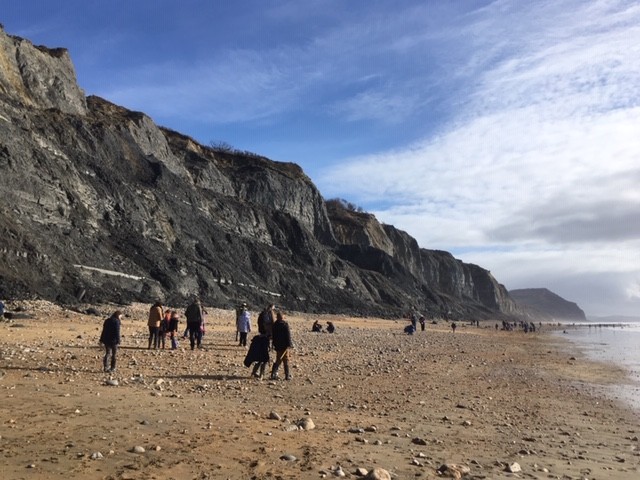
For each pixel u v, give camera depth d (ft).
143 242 205.67
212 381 44.24
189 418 28.73
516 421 36.78
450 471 21.24
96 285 157.17
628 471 24.50
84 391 34.65
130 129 279.69
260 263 284.20
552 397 50.90
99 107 305.73
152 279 185.68
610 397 53.42
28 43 239.30
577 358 107.34
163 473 19.34
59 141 207.72
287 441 25.17
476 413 38.75
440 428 31.86
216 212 301.43
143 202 223.71
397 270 509.35
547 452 27.53
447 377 60.70
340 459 22.57
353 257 498.28
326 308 298.35
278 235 349.82
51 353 54.65
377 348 98.12
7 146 159.53
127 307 145.59
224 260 257.34
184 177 312.91
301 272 328.49
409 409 38.06
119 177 222.28
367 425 30.91
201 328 72.79
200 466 20.43
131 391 35.99
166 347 71.56
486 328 357.41
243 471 20.16
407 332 175.32
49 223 163.53
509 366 81.76
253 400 36.91
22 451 21.04
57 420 26.35
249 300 234.99
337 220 568.00
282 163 502.38
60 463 19.84
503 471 22.58
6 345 57.88
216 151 442.91
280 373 52.95
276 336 48.65
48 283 138.31
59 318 103.96
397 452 24.67
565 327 524.93
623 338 231.91
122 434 24.47
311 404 37.14
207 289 210.79
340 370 59.41
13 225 142.31
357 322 244.01
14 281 125.90
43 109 229.04
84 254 165.89
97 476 18.67
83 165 205.87
